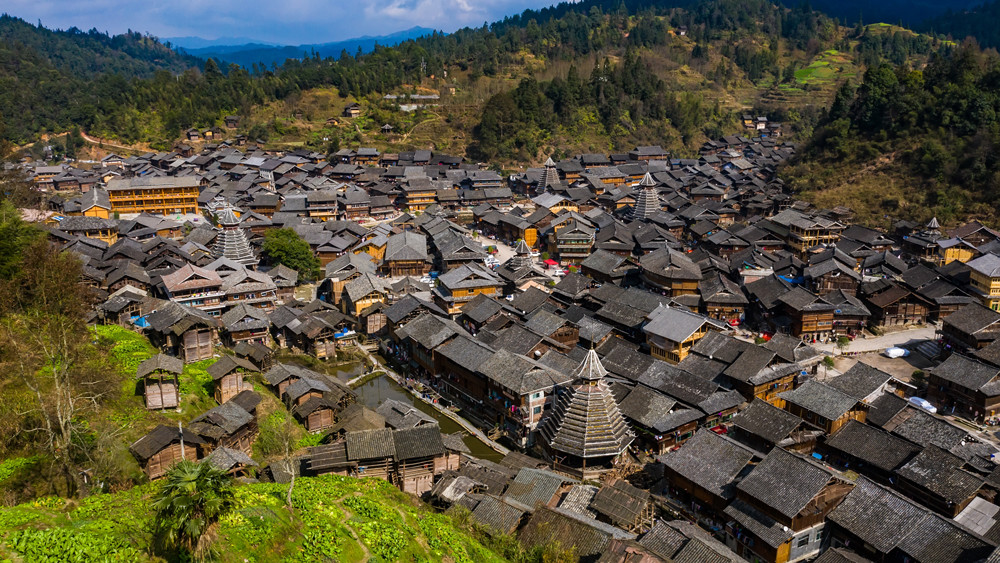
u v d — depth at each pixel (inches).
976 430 2400.3
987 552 1529.3
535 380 2407.7
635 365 2736.2
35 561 1073.5
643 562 1530.5
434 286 3841.0
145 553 1164.5
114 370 2343.8
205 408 2359.7
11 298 2241.6
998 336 2773.1
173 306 2883.9
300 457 2073.1
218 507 1157.1
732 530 1847.9
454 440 2174.0
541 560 1610.5
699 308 3501.5
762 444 2186.3
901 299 3410.4
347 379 3002.0
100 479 1670.8
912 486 1935.3
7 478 1562.5
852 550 1755.7
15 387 1926.7
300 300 3673.7
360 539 1459.2
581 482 2062.0
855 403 2220.7
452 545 1567.4
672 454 2059.5
